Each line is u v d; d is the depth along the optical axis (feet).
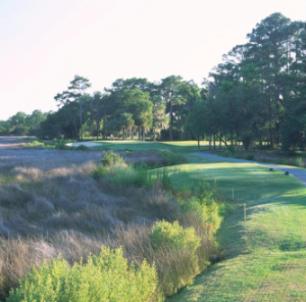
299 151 184.14
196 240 29.60
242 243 34.68
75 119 368.07
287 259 26.99
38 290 16.33
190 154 177.47
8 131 492.95
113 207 45.88
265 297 20.61
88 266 18.43
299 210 45.80
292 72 188.34
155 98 365.20
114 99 366.63
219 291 22.26
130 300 19.01
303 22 217.56
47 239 31.60
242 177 80.02
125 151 162.81
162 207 46.11
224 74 268.82
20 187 54.90
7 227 35.91
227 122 208.44
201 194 51.11
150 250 27.40
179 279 24.86
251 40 228.43
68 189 56.03
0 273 23.39
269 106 207.10
